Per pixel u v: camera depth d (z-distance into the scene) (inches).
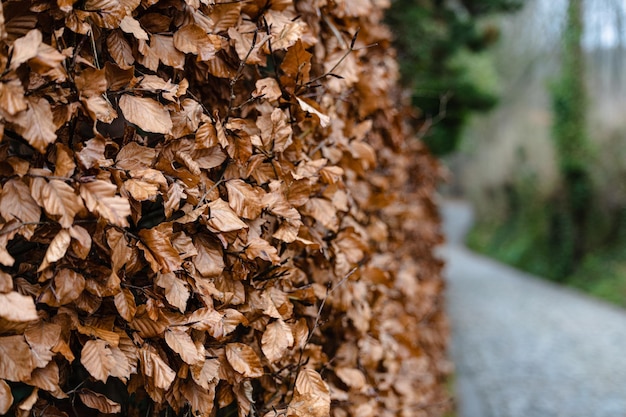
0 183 40.9
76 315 42.9
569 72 440.8
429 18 237.9
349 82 60.3
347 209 62.0
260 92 50.3
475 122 617.3
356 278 60.4
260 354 52.2
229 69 50.5
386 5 85.1
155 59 46.4
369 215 71.8
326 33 62.6
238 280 48.6
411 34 228.7
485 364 236.7
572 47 438.0
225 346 47.5
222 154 48.6
